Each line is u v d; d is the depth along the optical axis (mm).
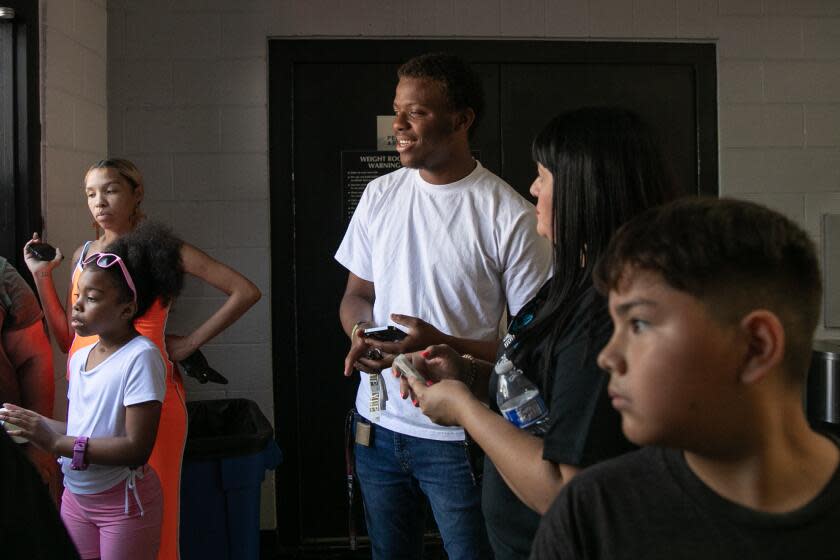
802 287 691
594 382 1036
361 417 2174
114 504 1947
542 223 1311
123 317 1965
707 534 700
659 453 761
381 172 3441
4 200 2613
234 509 2471
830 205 3557
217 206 3379
